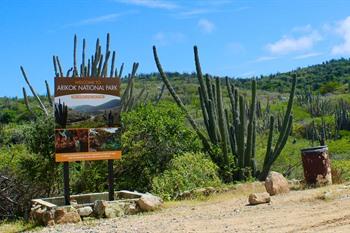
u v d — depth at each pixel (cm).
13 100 6781
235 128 1970
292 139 4453
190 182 1598
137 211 1251
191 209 1259
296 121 5778
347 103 6925
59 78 1301
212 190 1549
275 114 5797
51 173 1691
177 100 2003
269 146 1953
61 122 1291
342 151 3509
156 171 1748
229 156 1891
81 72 2183
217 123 1981
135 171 1764
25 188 1642
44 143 1686
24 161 1677
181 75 11894
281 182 1416
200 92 2022
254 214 1124
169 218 1145
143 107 1809
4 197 1576
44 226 1173
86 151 1304
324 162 1527
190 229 1002
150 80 10419
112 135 1330
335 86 9781
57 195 1700
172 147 1781
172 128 1794
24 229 1175
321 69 13650
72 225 1146
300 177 2086
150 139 1762
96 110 1323
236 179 1908
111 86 1341
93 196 1431
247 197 1413
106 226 1100
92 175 1714
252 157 1945
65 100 1302
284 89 11312
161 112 1800
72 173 1727
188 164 1647
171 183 1574
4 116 4484
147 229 1031
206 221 1079
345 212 1062
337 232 888
